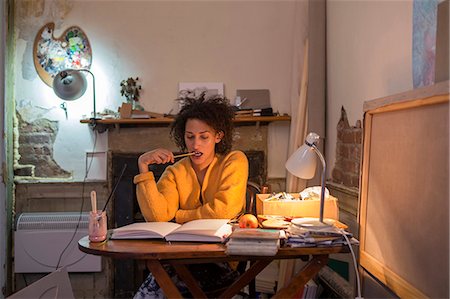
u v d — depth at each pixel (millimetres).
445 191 1547
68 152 3916
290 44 3957
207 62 3953
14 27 3865
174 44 3947
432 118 1646
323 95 3543
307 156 2127
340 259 2938
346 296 2742
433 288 1611
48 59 3873
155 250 1740
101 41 3910
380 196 2064
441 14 1767
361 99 2871
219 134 2354
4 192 3691
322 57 3555
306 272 1854
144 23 3936
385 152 2031
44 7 3883
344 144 3176
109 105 3910
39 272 3832
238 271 2422
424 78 2006
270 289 3535
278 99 3957
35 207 3912
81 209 3920
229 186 2199
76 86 3629
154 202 2191
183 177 2330
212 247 1771
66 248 3822
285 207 2262
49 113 3895
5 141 3691
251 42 3959
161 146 3928
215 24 3963
